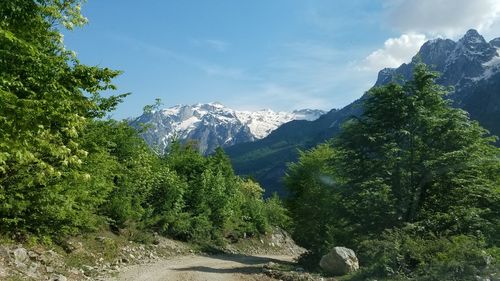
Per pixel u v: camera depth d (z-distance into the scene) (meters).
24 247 14.61
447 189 25.66
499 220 23.70
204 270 20.25
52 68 8.70
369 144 26.38
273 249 47.84
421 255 17.06
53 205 14.53
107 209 23.94
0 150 8.07
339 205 27.08
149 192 29.30
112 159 20.25
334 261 20.56
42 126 8.12
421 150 26.20
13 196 13.04
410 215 24.81
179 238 32.53
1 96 6.99
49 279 12.90
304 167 37.34
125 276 15.98
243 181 66.44
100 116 15.09
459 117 25.91
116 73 9.75
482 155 25.45
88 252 18.55
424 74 27.05
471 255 15.55
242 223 46.09
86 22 10.95
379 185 24.88
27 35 8.80
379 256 18.41
